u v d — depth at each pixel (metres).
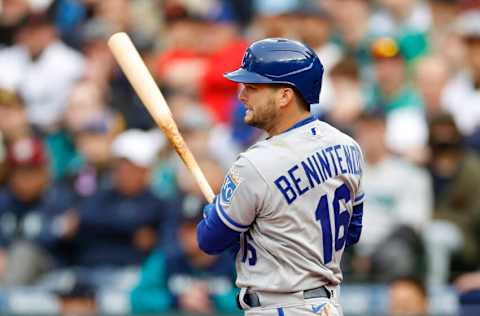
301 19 42.62
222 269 33.16
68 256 37.19
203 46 45.44
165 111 20.55
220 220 18.98
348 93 39.00
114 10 50.03
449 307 31.05
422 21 44.50
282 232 18.88
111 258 36.06
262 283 19.05
